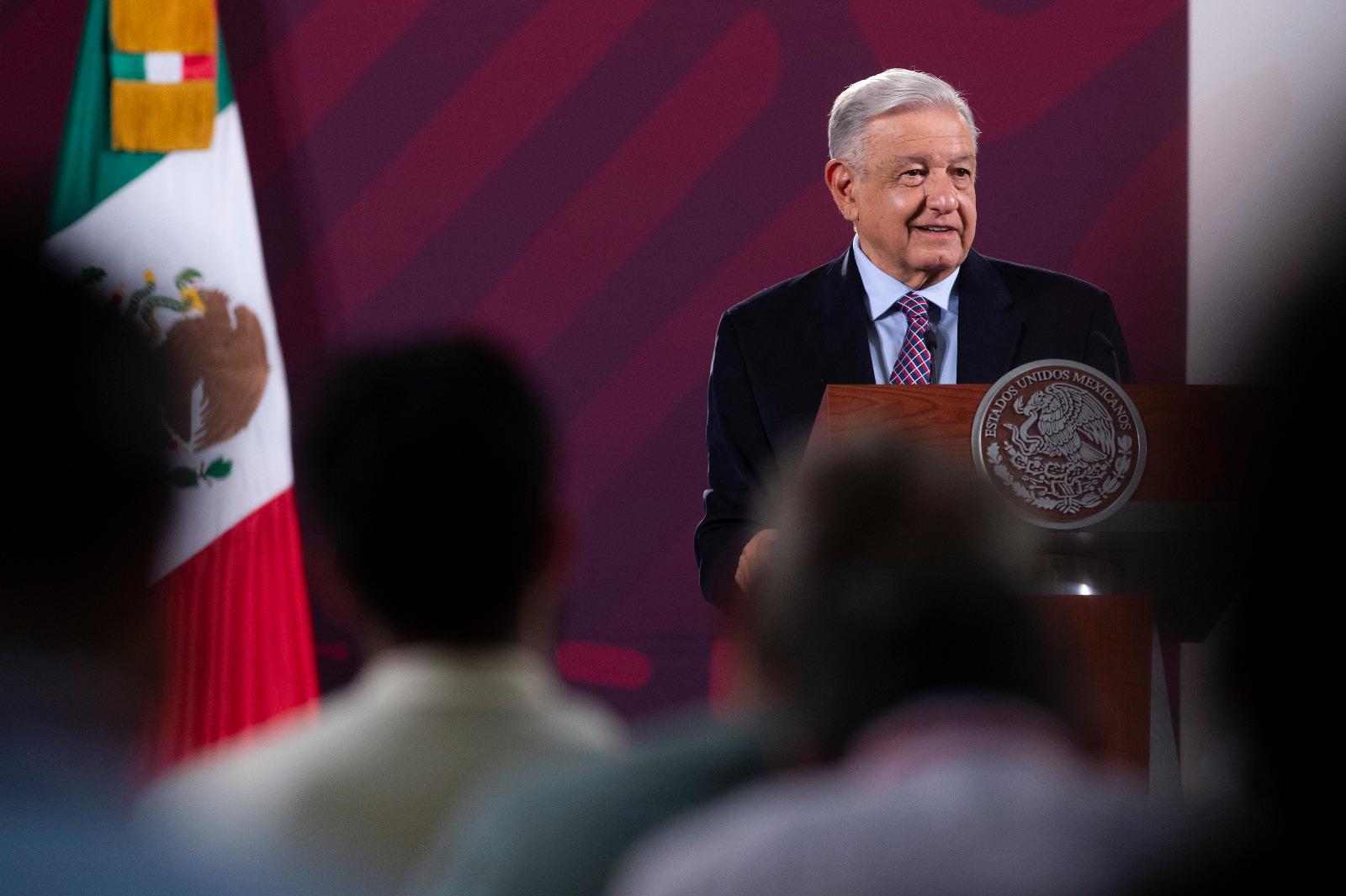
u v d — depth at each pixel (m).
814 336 10.55
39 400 2.28
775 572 3.11
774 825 2.24
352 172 14.01
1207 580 6.29
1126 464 6.02
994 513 3.07
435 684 3.61
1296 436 1.84
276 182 13.95
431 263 13.98
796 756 2.97
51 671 2.04
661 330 14.02
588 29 14.22
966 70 14.22
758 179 14.14
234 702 12.52
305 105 14.03
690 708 13.56
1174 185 14.02
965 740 2.41
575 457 13.87
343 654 13.33
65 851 1.70
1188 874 2.07
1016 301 10.65
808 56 14.22
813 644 2.90
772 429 10.38
